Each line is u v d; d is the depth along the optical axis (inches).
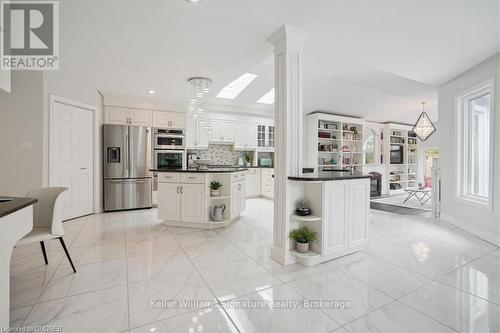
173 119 218.5
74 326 60.6
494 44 109.7
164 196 151.9
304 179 93.7
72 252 109.1
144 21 90.6
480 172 144.9
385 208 215.5
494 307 69.4
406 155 331.3
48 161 146.5
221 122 252.5
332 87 208.2
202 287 79.7
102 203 190.9
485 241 126.8
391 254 108.9
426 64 131.6
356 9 83.8
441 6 82.4
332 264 98.0
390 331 59.6
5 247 53.3
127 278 85.4
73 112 165.0
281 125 99.3
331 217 100.7
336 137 285.6
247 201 249.1
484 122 142.2
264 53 118.0
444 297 74.6
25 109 139.6
